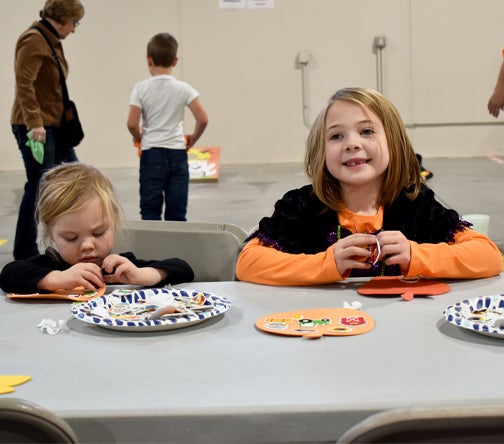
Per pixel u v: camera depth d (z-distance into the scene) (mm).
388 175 1794
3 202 6473
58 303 1642
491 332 1232
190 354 1232
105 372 1157
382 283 1681
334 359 1178
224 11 8148
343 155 1732
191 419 991
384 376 1095
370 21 8141
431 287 1619
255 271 1738
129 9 8141
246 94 8320
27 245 4203
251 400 1016
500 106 4535
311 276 1665
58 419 861
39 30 4184
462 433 755
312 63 8234
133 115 4668
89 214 1756
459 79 8234
